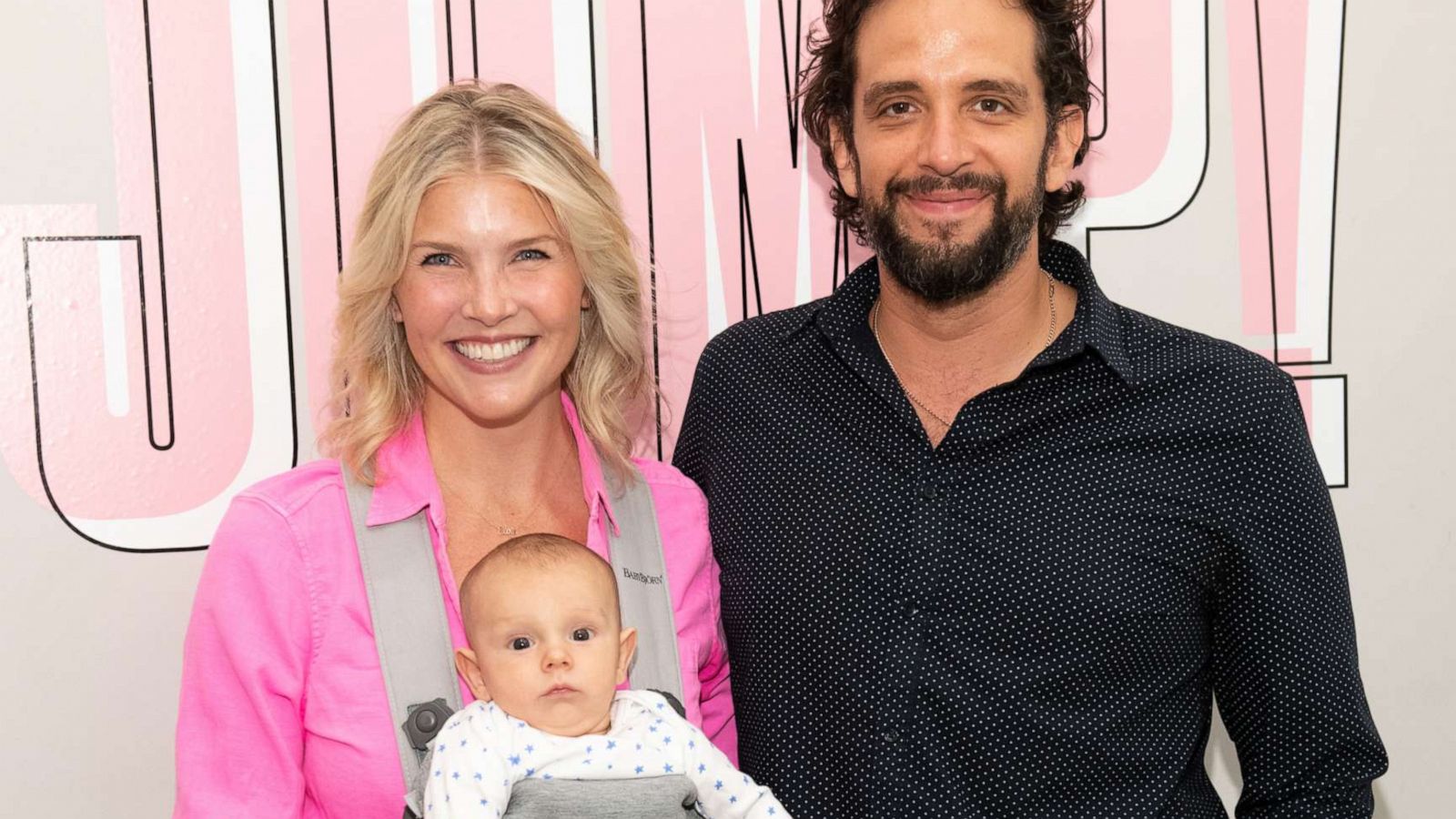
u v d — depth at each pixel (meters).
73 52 2.02
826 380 1.75
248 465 2.12
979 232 1.58
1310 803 1.66
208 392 2.10
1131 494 1.62
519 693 1.48
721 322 2.29
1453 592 2.47
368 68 2.12
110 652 2.08
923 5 1.58
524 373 1.56
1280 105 2.38
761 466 1.76
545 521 1.71
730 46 2.25
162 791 2.11
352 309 1.60
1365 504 2.45
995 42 1.57
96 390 2.06
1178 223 2.38
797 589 1.67
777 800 1.61
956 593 1.60
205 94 2.07
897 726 1.58
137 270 2.06
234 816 1.43
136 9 2.03
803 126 2.20
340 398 1.68
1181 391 1.64
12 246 2.02
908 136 1.59
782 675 1.67
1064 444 1.63
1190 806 1.66
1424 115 2.42
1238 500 1.62
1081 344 1.62
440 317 1.52
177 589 2.10
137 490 2.08
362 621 1.51
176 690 2.11
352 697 1.48
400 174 1.52
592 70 2.20
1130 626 1.60
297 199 2.11
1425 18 2.40
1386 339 2.43
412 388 1.68
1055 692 1.59
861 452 1.68
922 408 1.73
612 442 1.78
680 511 1.79
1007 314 1.66
